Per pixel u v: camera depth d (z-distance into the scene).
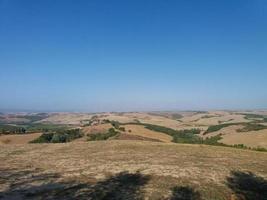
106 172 25.56
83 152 38.97
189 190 19.94
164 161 31.30
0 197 18.12
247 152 41.53
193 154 37.25
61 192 19.17
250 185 21.92
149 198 18.03
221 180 23.02
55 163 30.56
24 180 22.64
